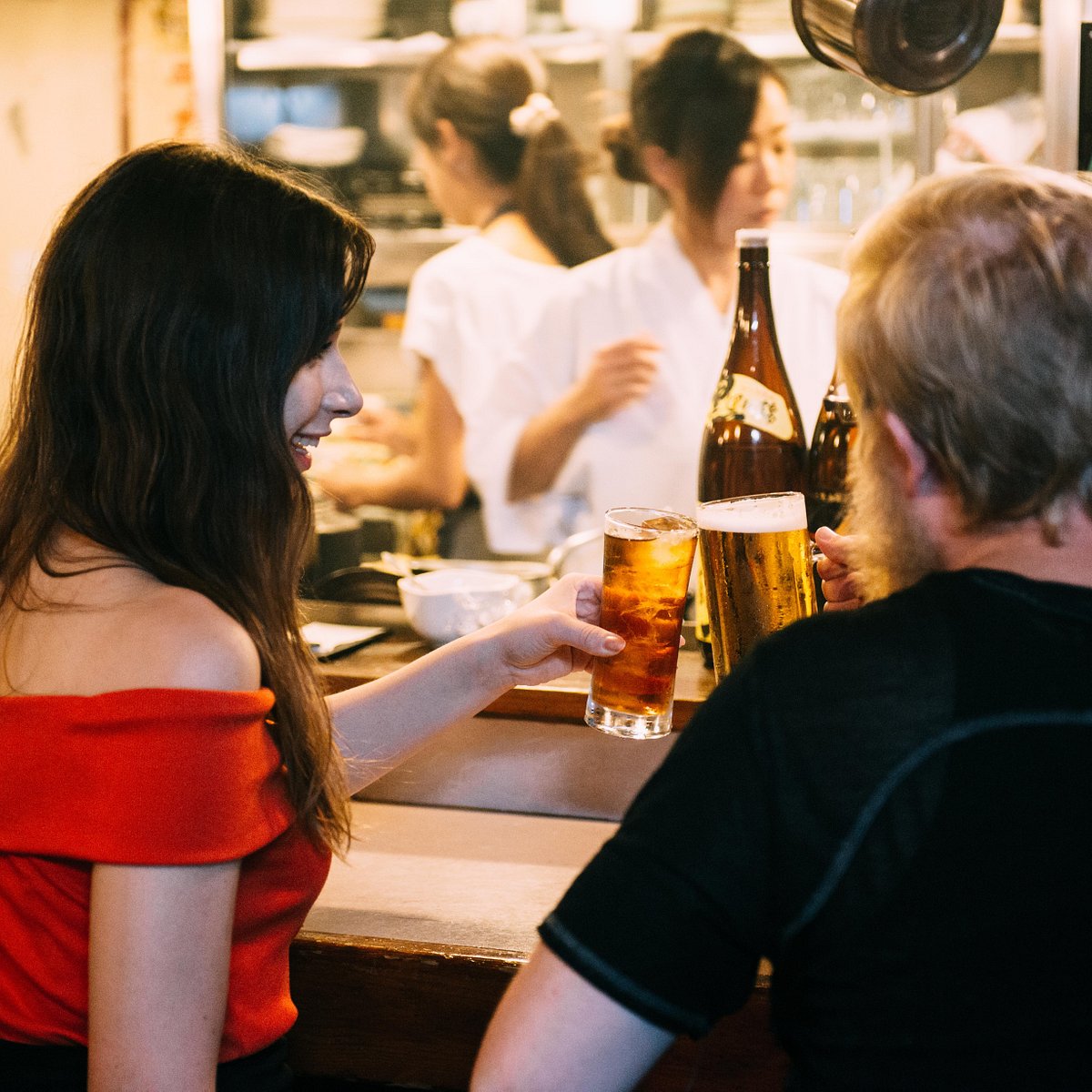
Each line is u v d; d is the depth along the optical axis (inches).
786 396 57.6
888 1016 25.0
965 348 26.4
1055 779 24.6
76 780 32.2
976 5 49.8
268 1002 38.0
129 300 35.4
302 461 43.3
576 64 135.8
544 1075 26.5
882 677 25.8
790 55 129.7
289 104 140.7
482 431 136.6
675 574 42.1
